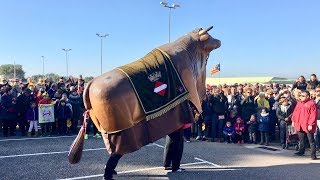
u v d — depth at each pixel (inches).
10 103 477.4
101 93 236.2
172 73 269.7
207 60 323.3
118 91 238.2
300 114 377.4
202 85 317.1
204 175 289.3
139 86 247.9
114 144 243.4
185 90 273.6
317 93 437.1
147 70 257.9
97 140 451.8
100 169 301.1
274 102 487.5
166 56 276.2
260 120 458.6
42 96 490.0
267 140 456.8
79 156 257.9
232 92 556.4
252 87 547.8
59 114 491.8
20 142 429.4
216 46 320.5
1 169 295.7
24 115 487.2
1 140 445.1
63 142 431.2
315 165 333.4
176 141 294.8
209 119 483.8
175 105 264.7
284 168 319.3
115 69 254.7
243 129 467.2
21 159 334.3
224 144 456.8
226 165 328.5
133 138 245.3
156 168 310.0
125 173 292.0
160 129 259.0
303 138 382.6
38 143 422.6
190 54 298.2
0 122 514.0
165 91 260.2
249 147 435.8
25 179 267.1
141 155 364.8
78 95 516.1
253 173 298.8
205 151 398.3
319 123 421.1
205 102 489.1
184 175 288.5
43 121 480.7
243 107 481.7
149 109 249.9
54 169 298.7
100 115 240.2
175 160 295.7
